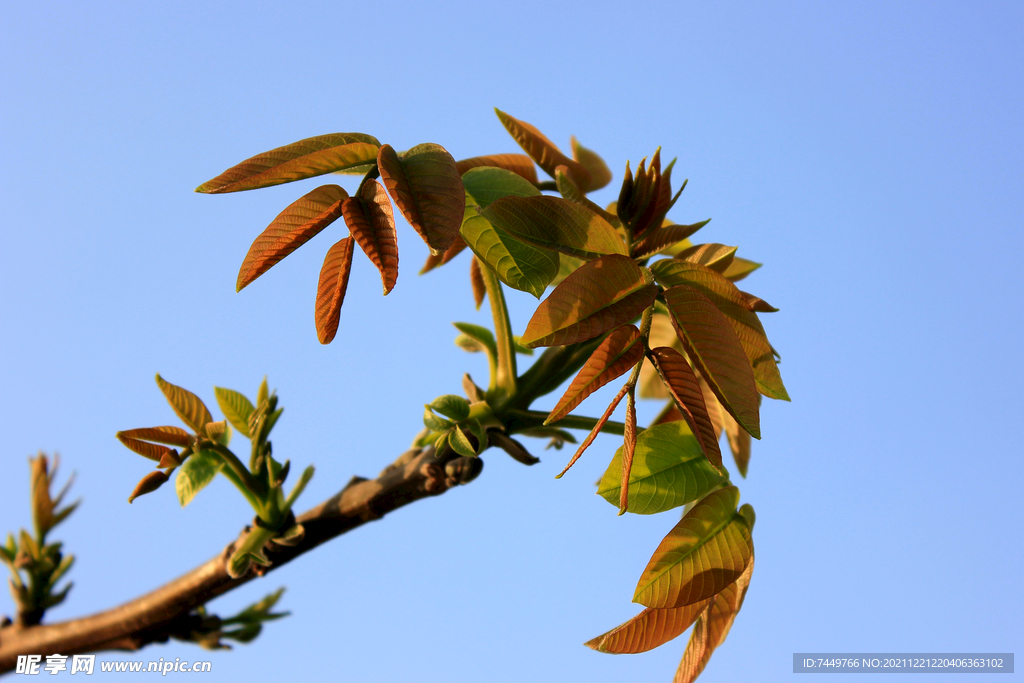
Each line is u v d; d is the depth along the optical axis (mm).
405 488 860
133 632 927
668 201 813
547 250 764
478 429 828
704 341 759
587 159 906
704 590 763
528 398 852
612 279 754
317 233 739
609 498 774
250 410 879
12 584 970
